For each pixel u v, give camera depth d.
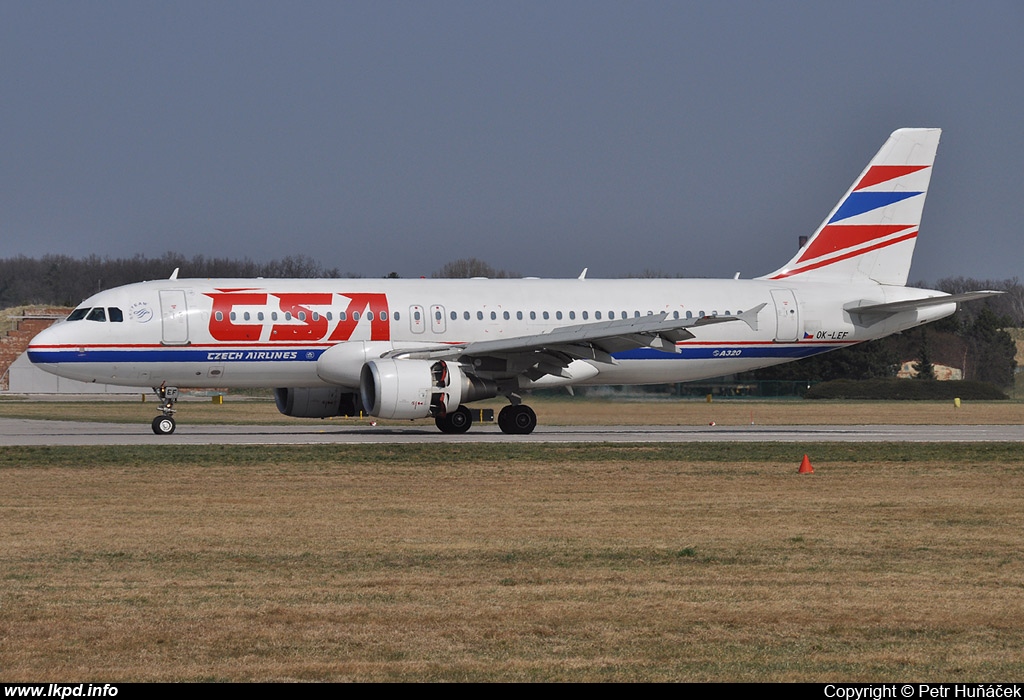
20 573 56.09
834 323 151.38
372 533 67.38
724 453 112.62
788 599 51.44
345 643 44.44
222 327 132.62
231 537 65.88
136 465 99.75
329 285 139.00
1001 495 84.62
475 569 57.41
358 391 144.75
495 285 144.12
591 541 65.00
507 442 122.25
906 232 156.50
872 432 153.12
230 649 43.62
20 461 102.19
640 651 43.53
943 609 49.75
